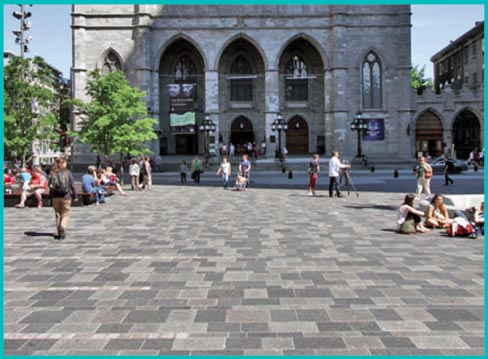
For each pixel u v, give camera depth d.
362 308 7.40
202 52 56.97
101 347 6.11
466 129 64.75
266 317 7.05
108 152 35.38
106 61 56.69
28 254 11.43
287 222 16.30
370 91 58.25
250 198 24.94
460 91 61.72
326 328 6.63
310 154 59.78
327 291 8.27
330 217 17.39
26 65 32.41
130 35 56.38
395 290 8.28
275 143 57.00
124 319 7.05
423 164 22.25
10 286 8.75
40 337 6.44
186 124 56.66
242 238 13.36
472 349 5.96
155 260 10.72
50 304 7.75
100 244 12.63
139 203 23.00
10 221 17.11
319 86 61.47
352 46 57.72
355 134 58.06
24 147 33.28
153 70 56.91
